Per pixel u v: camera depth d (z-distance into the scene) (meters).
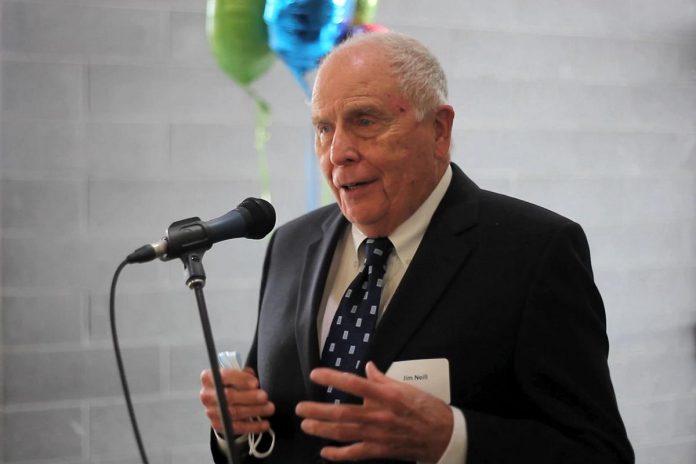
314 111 1.45
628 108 3.12
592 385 1.35
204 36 2.68
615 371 3.12
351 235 1.62
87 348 2.61
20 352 2.55
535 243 1.43
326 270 1.58
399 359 1.38
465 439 1.25
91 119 2.59
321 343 1.51
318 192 2.76
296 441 1.48
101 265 2.61
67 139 2.57
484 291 1.40
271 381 1.54
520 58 2.99
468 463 1.25
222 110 2.70
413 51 1.43
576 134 3.06
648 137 3.15
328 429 1.20
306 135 2.77
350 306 1.49
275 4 2.29
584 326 1.38
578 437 1.31
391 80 1.39
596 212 3.09
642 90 3.14
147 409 2.67
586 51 3.06
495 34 2.96
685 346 3.20
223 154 2.71
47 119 2.55
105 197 2.61
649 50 3.14
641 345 3.15
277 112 2.75
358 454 1.22
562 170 3.05
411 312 1.41
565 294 1.38
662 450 3.17
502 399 1.39
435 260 1.45
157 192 2.65
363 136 1.41
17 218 2.54
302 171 2.77
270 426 1.52
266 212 1.36
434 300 1.41
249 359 1.73
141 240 2.64
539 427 1.31
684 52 3.19
